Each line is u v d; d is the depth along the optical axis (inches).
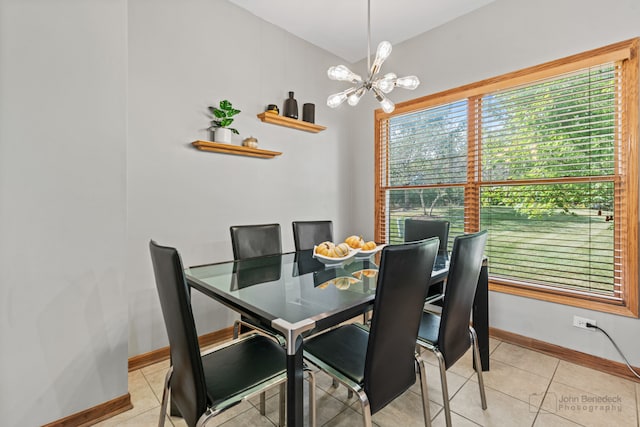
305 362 55.2
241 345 56.8
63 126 57.1
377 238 133.6
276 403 68.0
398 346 45.0
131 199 79.7
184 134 89.1
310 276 64.7
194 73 91.0
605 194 80.7
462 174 108.4
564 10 84.8
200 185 93.0
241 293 53.2
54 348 56.6
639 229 75.1
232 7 99.9
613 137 79.2
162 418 50.1
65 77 57.2
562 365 82.7
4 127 51.3
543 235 91.2
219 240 97.6
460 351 59.2
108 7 62.2
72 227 58.3
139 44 80.2
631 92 75.5
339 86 137.0
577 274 85.4
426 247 44.3
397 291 41.3
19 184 52.9
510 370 80.4
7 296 52.2
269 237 90.2
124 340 64.7
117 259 63.7
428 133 118.2
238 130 102.2
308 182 125.5
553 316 87.7
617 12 77.0
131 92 79.0
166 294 39.2
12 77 51.9
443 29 110.4
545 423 60.8
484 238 58.7
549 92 89.2
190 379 39.3
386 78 74.3
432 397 69.4
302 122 116.9
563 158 87.0
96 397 61.2
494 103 100.1
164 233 85.8
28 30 53.2
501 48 96.5
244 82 103.4
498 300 98.1
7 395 52.3
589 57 80.8
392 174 130.8
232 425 60.7
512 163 96.7
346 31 116.2
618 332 77.8
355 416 63.2
